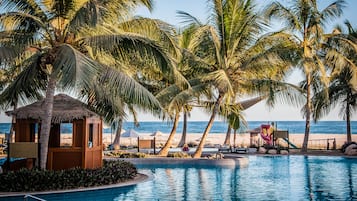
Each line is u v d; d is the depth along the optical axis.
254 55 21.59
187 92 20.95
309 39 27.55
